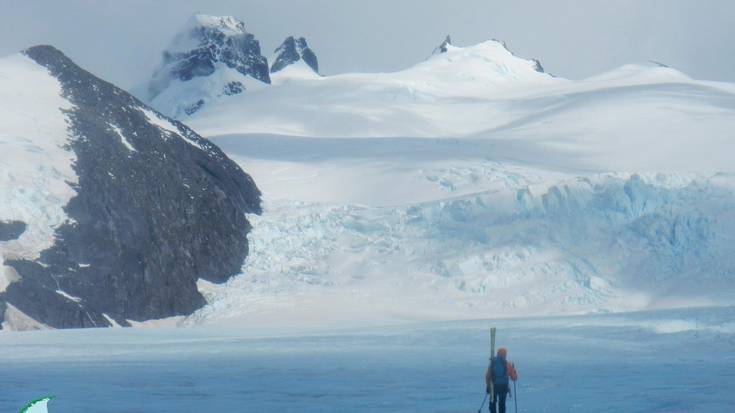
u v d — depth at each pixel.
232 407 25.83
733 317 52.66
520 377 33.16
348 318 75.62
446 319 76.25
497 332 53.78
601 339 48.03
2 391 29.52
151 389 30.39
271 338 55.34
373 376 34.50
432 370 36.66
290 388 30.59
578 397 27.14
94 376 34.75
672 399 26.11
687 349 43.09
